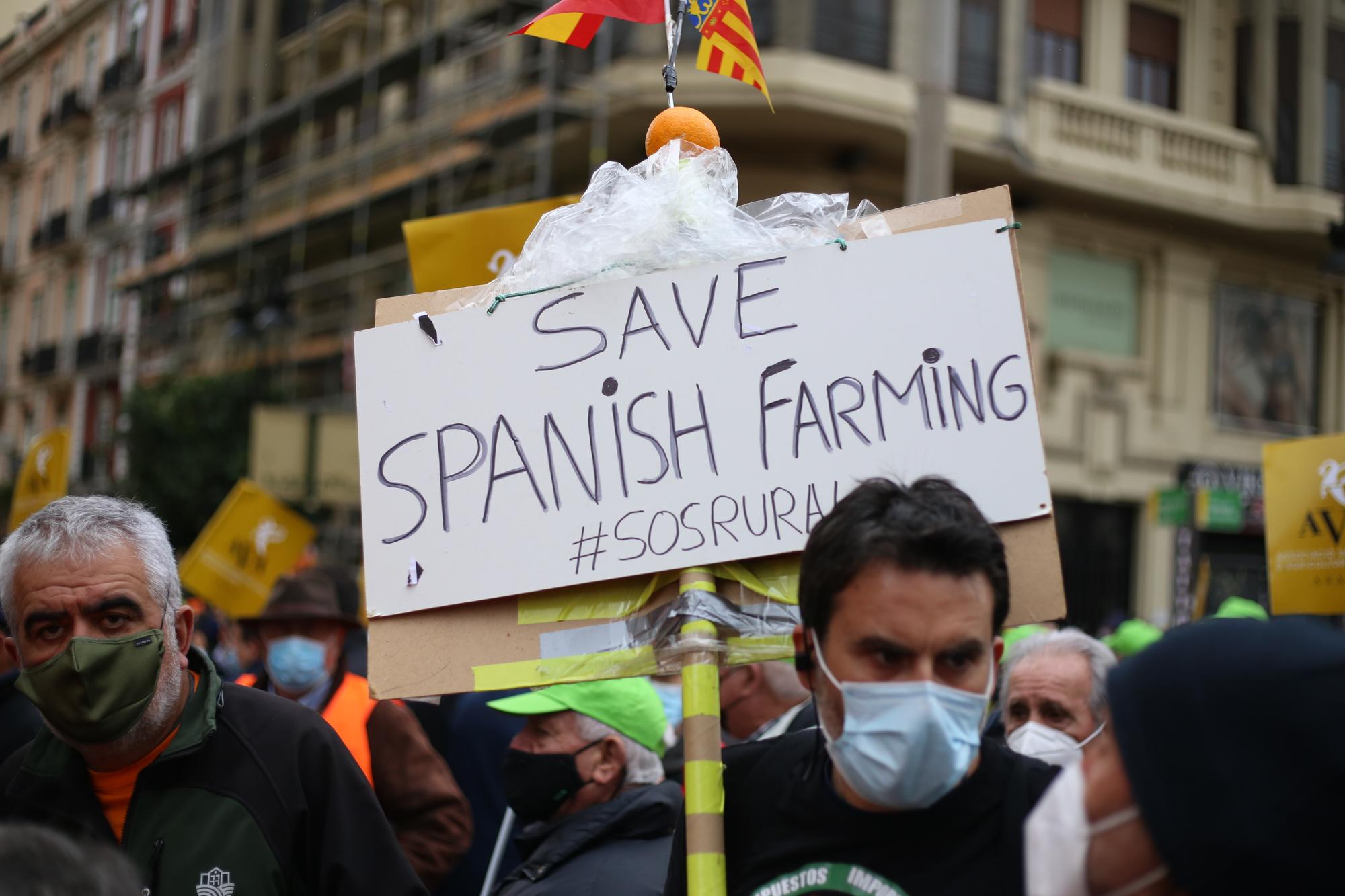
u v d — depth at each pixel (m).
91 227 27.97
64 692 2.00
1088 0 17.16
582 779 2.87
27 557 2.06
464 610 2.07
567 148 16.09
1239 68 18.36
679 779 3.74
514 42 16.61
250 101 23.47
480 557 2.05
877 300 2.01
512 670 2.02
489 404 2.10
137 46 26.88
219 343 23.86
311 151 21.73
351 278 21.09
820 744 1.74
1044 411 16.64
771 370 2.02
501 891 2.78
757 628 1.97
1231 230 18.17
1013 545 1.91
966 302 1.98
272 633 3.92
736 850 1.77
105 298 28.48
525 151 16.44
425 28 18.78
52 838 1.23
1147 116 17.25
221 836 2.10
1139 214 17.52
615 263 2.11
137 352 26.88
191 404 20.33
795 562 1.98
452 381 2.12
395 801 3.17
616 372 2.07
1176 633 1.23
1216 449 18.22
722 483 2.00
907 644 1.53
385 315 2.22
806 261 2.04
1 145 30.97
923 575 1.54
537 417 2.08
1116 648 5.48
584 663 2.00
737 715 3.75
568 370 2.09
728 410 2.02
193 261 23.89
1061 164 16.52
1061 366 16.88
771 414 2.01
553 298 2.12
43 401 30.28
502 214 3.94
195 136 24.86
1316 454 3.41
